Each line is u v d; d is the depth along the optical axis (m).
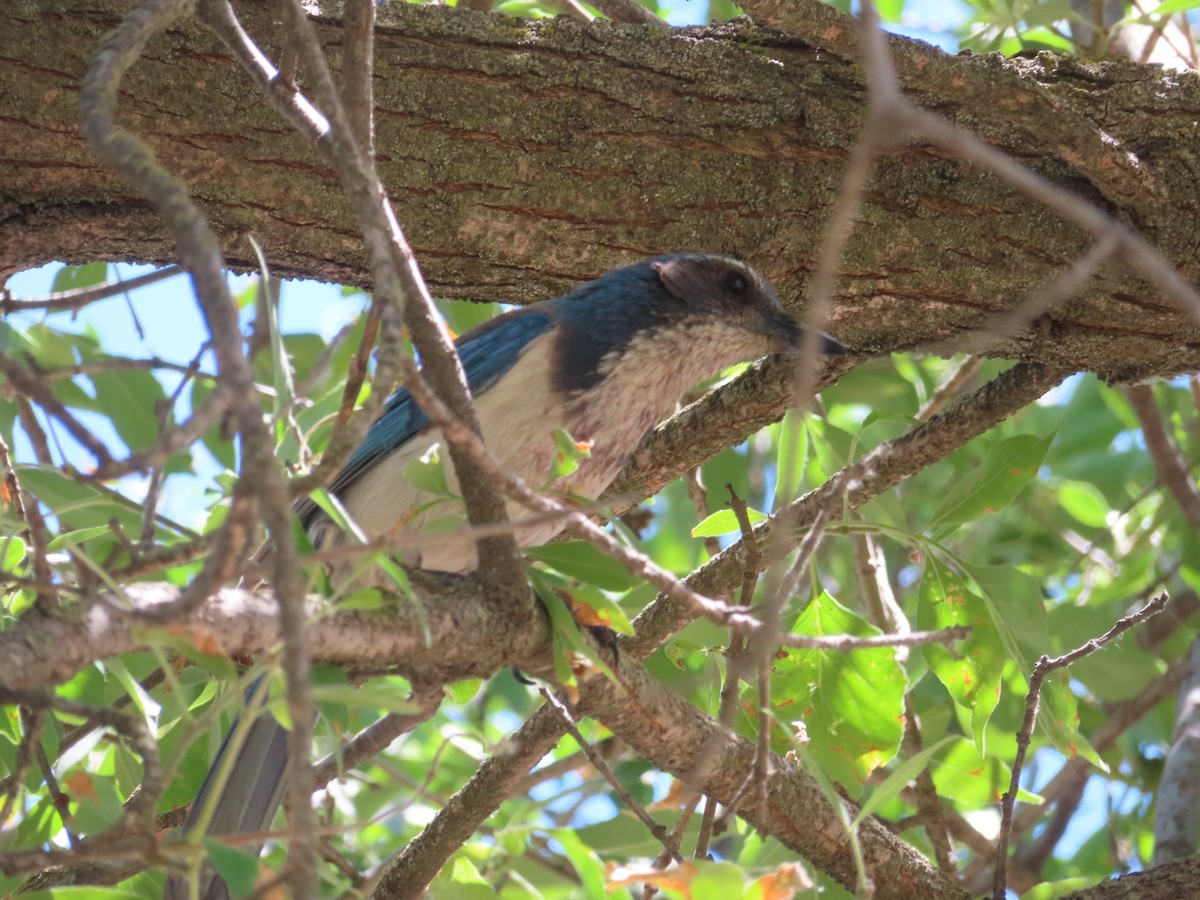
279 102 3.45
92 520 4.94
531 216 4.72
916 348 5.25
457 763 6.80
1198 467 7.68
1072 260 4.77
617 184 4.70
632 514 7.71
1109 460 7.46
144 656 4.42
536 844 5.68
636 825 5.49
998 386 5.25
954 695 4.89
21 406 5.60
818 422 6.05
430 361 3.38
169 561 2.88
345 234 4.62
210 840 2.82
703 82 4.68
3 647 2.80
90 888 3.89
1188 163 4.70
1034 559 7.86
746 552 4.11
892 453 5.34
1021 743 4.29
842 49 4.36
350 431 2.68
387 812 3.56
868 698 4.70
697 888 3.28
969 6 7.49
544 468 4.85
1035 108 4.43
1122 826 7.08
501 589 3.61
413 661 3.49
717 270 4.99
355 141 3.51
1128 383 5.30
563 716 4.24
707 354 5.07
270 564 2.91
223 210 4.55
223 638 3.02
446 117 4.57
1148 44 6.29
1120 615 7.35
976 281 4.86
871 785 6.09
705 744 4.19
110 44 3.10
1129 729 7.21
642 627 5.17
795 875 3.29
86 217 4.53
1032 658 4.91
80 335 6.25
